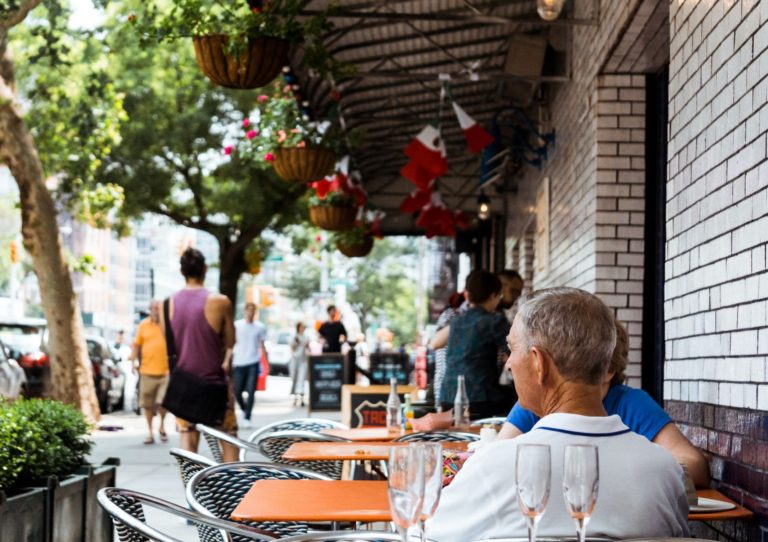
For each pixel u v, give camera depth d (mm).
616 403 4594
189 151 23188
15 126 15477
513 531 2930
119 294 96750
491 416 7715
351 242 17641
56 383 16203
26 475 5871
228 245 25062
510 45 10766
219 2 8008
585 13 9477
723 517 3875
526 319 3189
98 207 20578
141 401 15008
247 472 4477
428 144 11797
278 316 90438
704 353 4961
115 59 22500
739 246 4453
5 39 13109
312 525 5324
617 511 2986
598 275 8781
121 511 3354
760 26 4219
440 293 30969
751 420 4227
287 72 10555
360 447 5910
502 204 20859
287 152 10742
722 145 4715
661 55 8203
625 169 8797
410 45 13430
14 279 45156
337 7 8805
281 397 29312
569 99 10734
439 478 2545
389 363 20609
